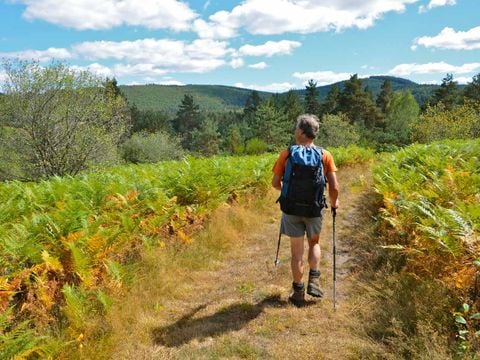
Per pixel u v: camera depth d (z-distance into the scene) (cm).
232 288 530
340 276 556
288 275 563
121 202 632
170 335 409
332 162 471
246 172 1084
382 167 1146
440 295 394
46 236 457
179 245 660
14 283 380
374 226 701
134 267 521
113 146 2069
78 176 980
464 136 3412
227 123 11775
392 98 10762
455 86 8031
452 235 434
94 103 1939
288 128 7581
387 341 363
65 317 395
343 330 402
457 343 333
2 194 770
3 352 303
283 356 363
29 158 1927
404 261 528
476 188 609
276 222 904
